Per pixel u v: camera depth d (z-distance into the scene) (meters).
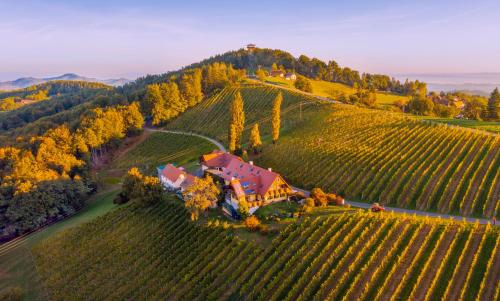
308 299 50.03
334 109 138.38
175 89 170.50
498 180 74.56
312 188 85.31
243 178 79.00
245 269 57.38
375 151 94.62
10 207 91.56
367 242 56.91
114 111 153.12
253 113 159.12
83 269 68.56
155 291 58.78
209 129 149.12
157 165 125.81
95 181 114.31
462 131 101.31
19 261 77.00
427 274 50.97
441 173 80.81
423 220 61.59
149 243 69.88
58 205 97.00
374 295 48.66
